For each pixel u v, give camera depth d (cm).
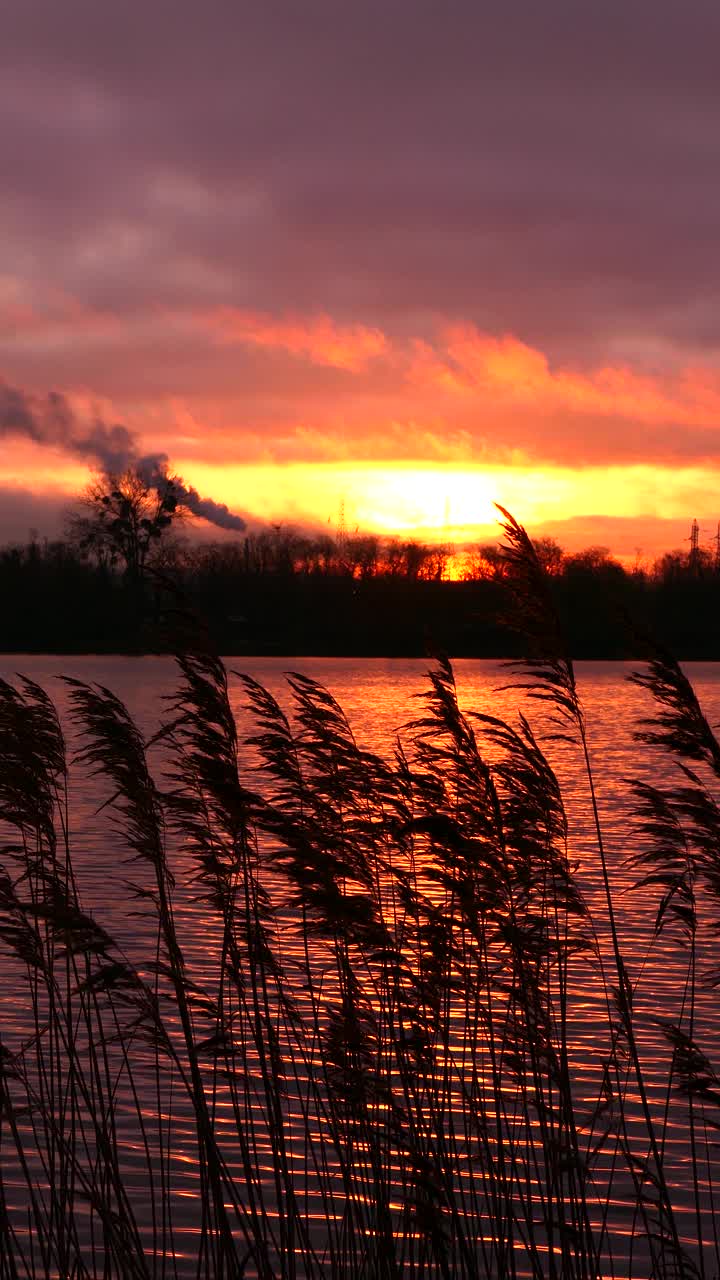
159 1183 911
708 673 10931
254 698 830
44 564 14025
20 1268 782
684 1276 710
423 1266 695
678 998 1398
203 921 1720
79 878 2034
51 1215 748
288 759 829
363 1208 792
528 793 753
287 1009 797
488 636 13388
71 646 13625
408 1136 706
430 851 753
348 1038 723
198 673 759
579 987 1442
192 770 765
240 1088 1059
